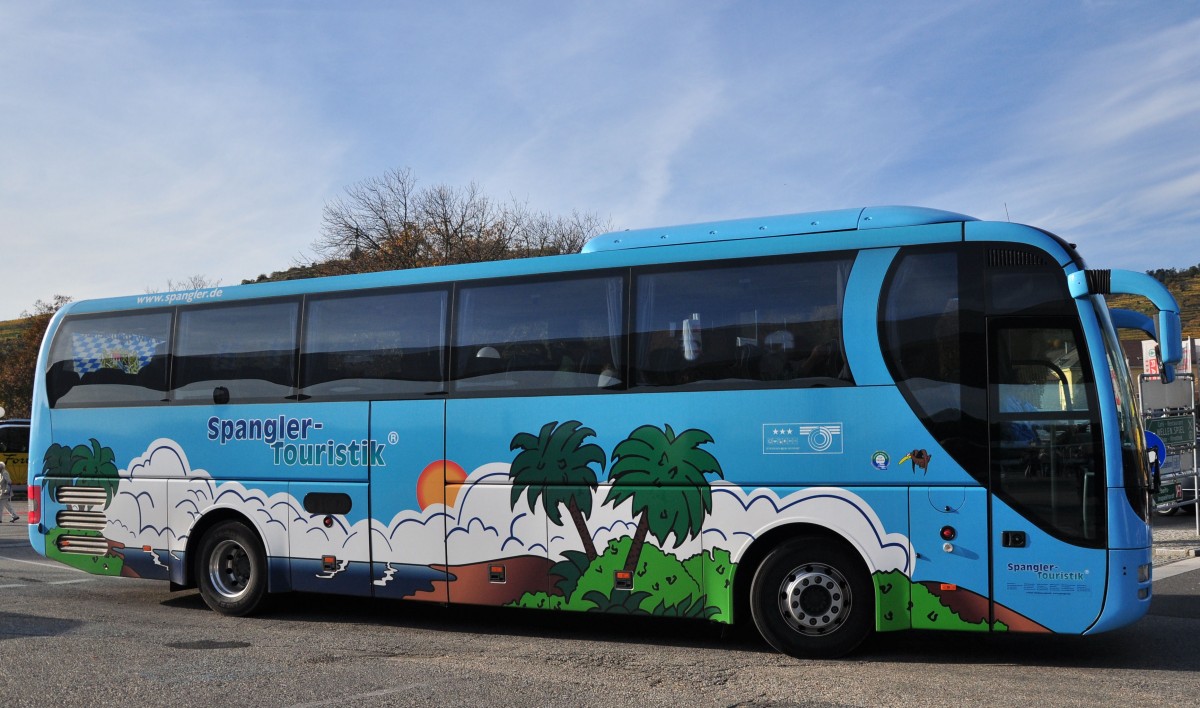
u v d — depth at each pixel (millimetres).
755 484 7961
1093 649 8234
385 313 9719
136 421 10961
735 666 7578
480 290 9281
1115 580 7152
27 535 19406
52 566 14500
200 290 10844
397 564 9398
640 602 8305
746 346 8141
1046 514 7293
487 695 6613
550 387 8828
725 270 8328
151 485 10797
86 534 11164
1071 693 6648
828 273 7992
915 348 7664
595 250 8977
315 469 9867
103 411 11188
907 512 7547
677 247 8570
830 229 8188
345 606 10992
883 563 7582
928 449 7531
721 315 8273
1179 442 17266
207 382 10602
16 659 7766
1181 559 14031
